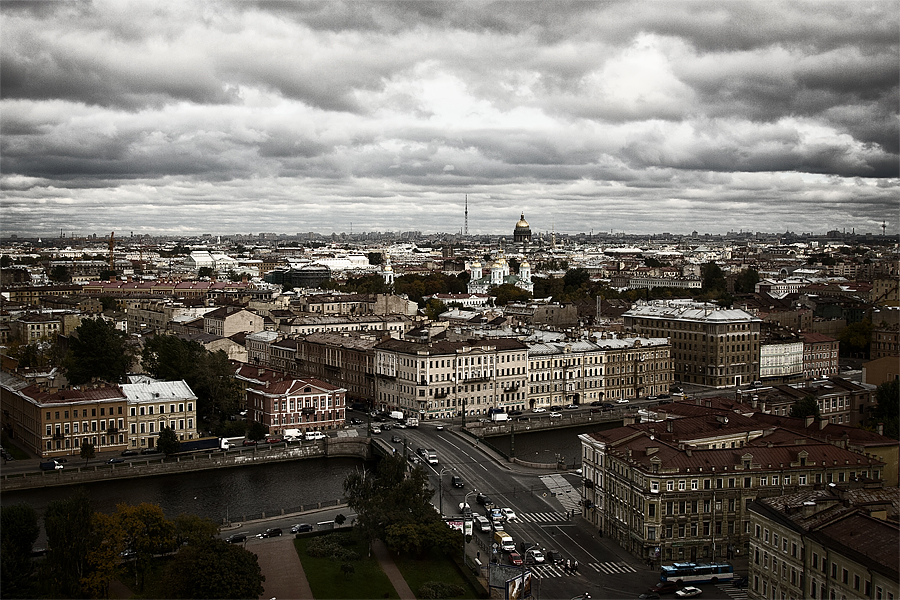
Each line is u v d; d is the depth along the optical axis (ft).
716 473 654.94
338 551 654.12
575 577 617.62
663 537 647.56
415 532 647.15
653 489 646.33
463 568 632.38
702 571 608.19
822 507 535.19
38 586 574.56
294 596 587.27
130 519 613.11
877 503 544.62
